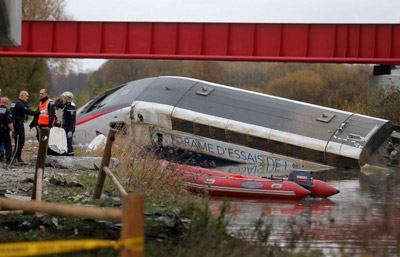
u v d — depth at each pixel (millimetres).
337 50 121188
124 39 123000
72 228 24969
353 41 121250
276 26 121562
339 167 87625
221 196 49438
